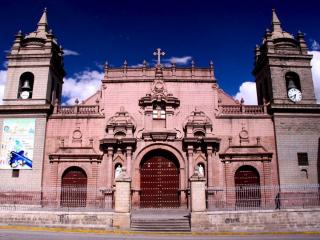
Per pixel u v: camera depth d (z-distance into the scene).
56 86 38.91
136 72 36.31
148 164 34.50
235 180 33.25
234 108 35.44
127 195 24.47
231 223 23.95
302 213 24.80
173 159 34.53
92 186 32.81
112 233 22.88
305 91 35.78
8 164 33.03
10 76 35.94
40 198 32.00
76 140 34.12
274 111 34.53
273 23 39.00
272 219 24.44
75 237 20.44
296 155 33.34
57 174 33.06
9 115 34.31
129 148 33.16
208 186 32.31
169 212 29.89
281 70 36.19
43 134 33.78
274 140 34.06
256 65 40.16
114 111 35.03
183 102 35.28
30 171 32.88
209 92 35.66
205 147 33.47
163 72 36.34
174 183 33.84
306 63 36.59
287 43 37.03
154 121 35.03
